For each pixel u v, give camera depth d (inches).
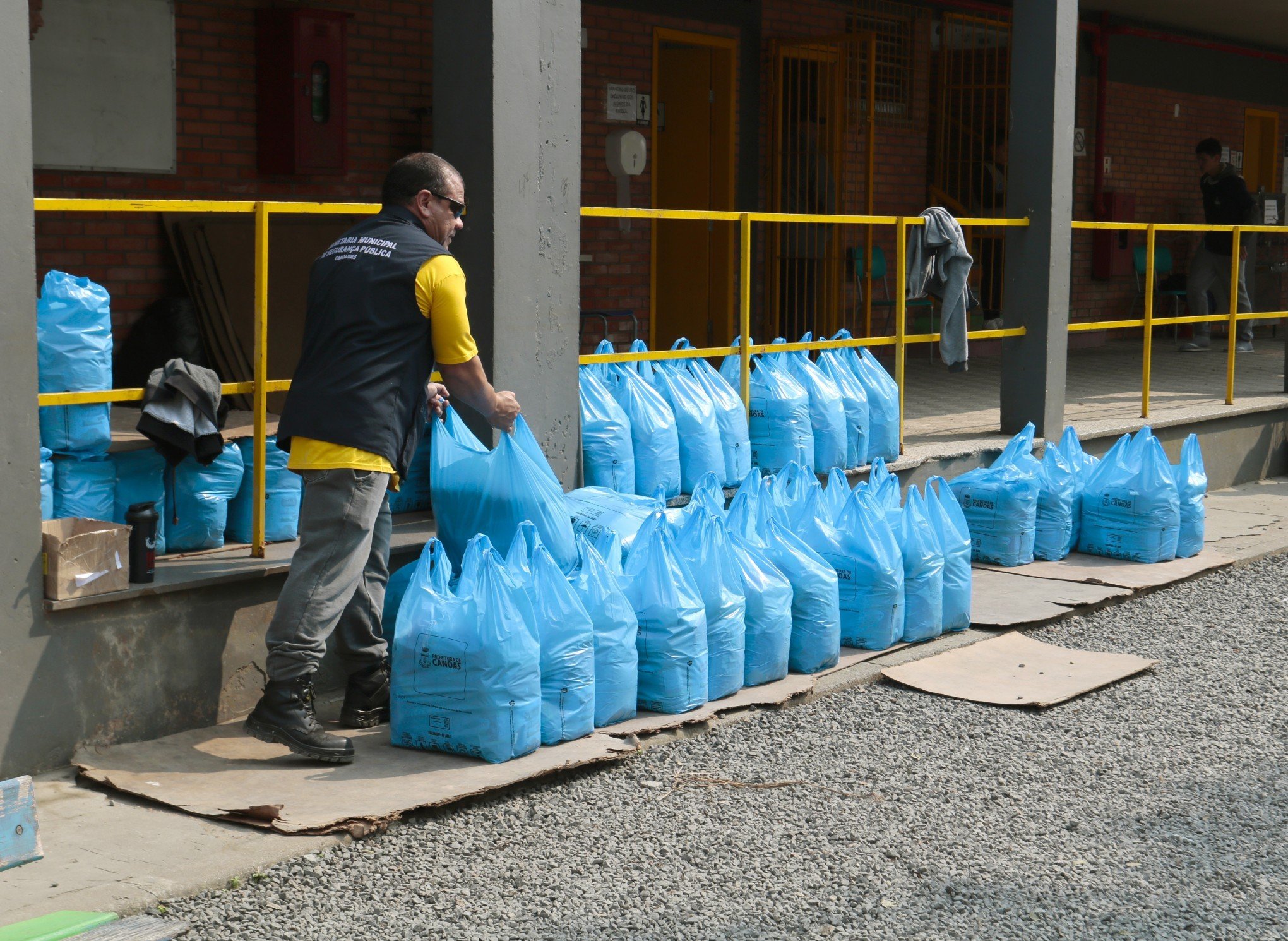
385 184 173.5
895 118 497.0
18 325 156.4
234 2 313.4
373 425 162.9
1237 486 381.1
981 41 523.2
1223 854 149.7
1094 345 585.6
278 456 196.5
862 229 485.1
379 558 180.9
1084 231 584.7
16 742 159.2
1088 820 158.9
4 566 156.8
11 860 136.0
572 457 220.8
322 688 195.2
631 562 191.9
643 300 424.8
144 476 182.5
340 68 322.3
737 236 447.2
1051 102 308.2
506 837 150.9
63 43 286.4
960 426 332.8
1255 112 676.7
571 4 213.6
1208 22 595.8
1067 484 281.1
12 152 154.9
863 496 222.5
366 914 131.9
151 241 300.8
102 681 166.7
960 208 518.0
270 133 318.7
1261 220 648.4
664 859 146.3
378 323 164.1
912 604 224.1
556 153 213.2
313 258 316.2
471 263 206.7
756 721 190.1
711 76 442.0
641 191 421.4
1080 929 131.8
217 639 178.2
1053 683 207.0
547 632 171.6
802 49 457.7
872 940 129.1
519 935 129.0
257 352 185.6
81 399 168.9
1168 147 621.3
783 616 201.0
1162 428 349.4
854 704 198.8
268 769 163.6
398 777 161.0
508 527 187.8
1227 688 209.5
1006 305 318.7
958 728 189.6
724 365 265.3
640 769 172.1
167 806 152.3
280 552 191.3
